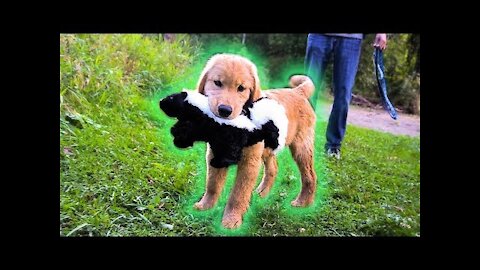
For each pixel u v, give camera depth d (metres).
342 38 1.68
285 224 1.27
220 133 1.05
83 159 1.36
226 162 1.07
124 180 1.33
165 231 1.19
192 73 2.12
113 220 1.18
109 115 1.64
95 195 1.26
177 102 1.05
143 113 1.75
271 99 1.14
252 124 1.07
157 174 1.38
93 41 1.90
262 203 1.34
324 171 1.58
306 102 1.33
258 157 1.16
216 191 1.24
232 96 1.06
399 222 1.32
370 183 1.56
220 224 1.20
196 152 1.55
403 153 1.89
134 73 1.96
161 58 2.11
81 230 1.16
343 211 1.37
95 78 1.72
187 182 1.37
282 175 1.49
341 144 1.85
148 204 1.26
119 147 1.47
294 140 1.31
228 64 1.09
